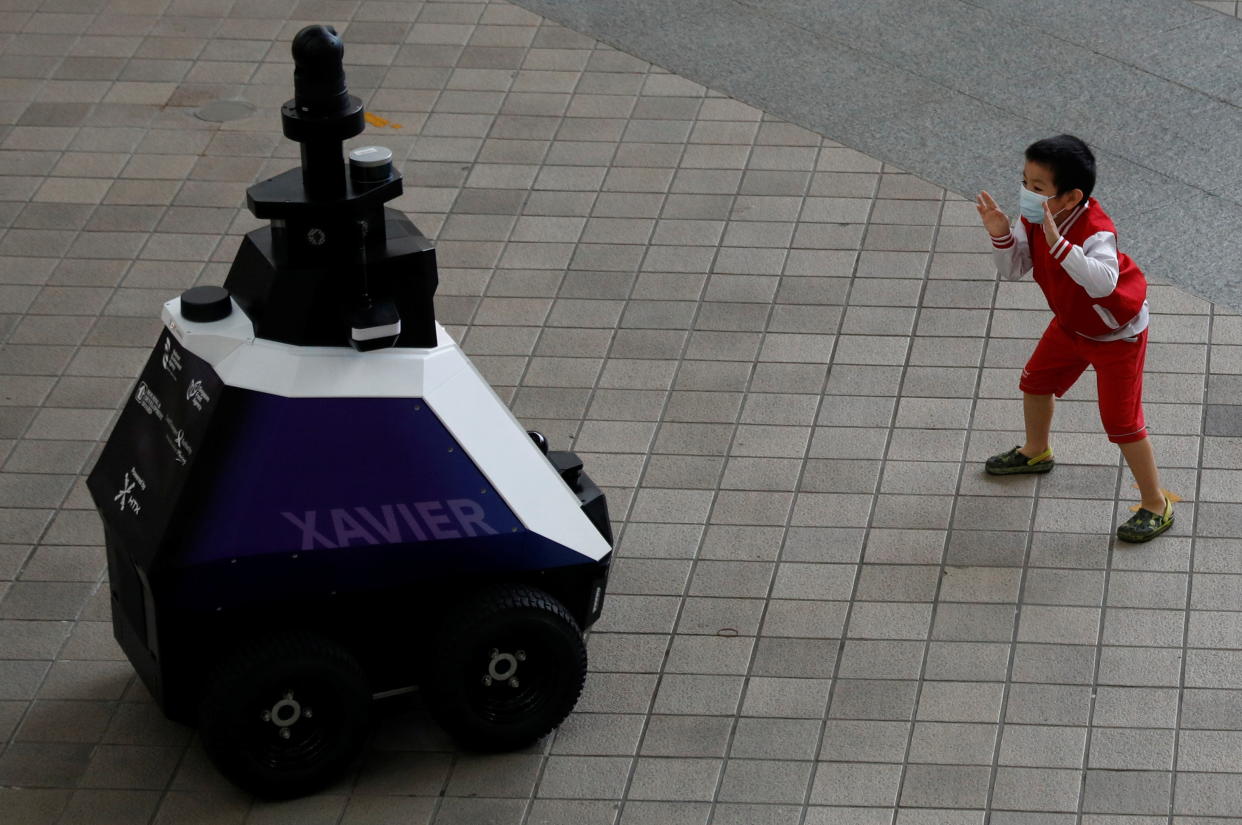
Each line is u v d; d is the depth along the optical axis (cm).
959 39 1292
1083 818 677
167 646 650
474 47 1295
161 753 707
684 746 713
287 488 643
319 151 618
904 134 1176
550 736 718
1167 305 995
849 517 843
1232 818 676
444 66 1270
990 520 839
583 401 932
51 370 961
